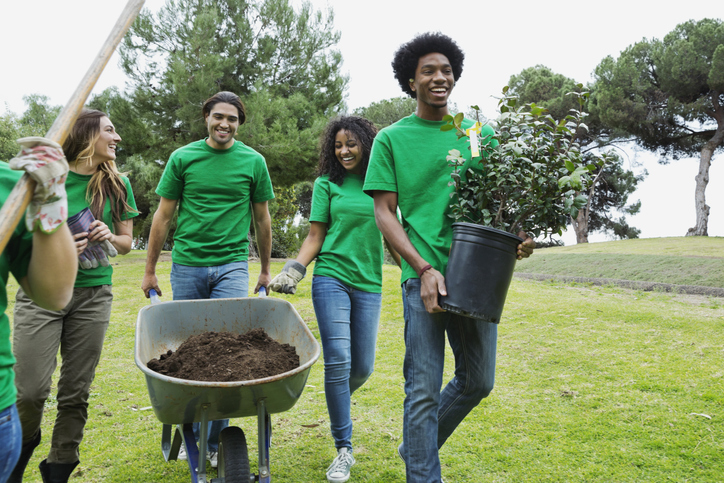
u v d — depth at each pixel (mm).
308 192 27422
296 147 13320
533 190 2258
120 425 3568
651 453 2986
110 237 2637
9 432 1325
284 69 15484
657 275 10539
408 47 2551
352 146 3158
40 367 2436
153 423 3602
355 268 3070
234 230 3238
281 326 2771
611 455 2986
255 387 1981
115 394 4168
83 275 2576
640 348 4828
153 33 13750
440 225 2439
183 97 13078
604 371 4297
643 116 22828
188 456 2273
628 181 28703
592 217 30906
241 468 2119
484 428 3381
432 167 2467
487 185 2326
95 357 2611
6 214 1215
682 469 2807
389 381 4320
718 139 23312
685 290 8930
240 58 14719
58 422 2570
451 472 2863
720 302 7316
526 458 2992
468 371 2508
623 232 30125
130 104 14305
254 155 3316
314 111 14938
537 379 4219
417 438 2330
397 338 5668
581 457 2980
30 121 24750
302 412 3742
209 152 3197
